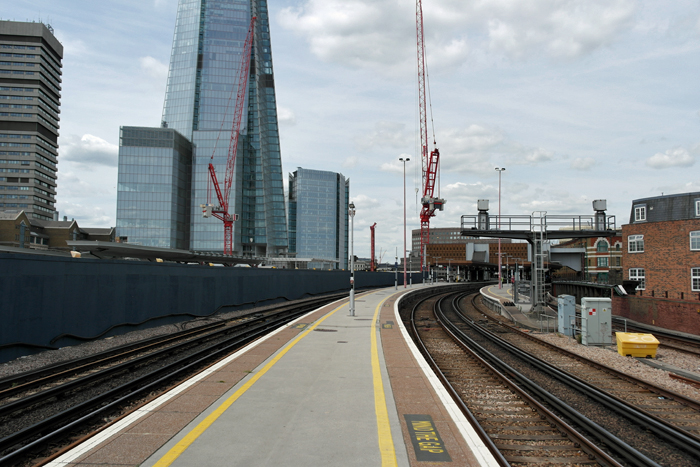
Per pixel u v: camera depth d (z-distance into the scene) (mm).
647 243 33969
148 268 18734
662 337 20906
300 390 8133
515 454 6828
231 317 23641
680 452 7219
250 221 125250
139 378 10047
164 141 114188
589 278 62375
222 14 130375
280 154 137375
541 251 27281
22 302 12523
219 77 127625
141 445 5602
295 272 39938
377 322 18797
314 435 5988
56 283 13797
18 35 153250
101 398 8680
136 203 112062
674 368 13977
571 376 11789
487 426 7992
